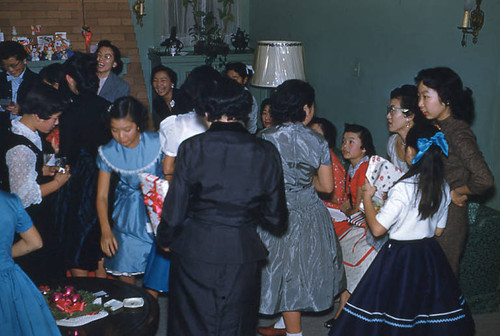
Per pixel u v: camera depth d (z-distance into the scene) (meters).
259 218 2.55
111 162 3.26
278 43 5.00
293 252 3.13
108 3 8.34
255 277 2.55
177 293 2.56
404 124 3.48
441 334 2.99
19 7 8.04
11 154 3.12
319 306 3.19
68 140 3.60
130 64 8.46
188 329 2.54
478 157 3.07
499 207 3.88
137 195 3.37
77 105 3.60
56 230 3.65
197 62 7.88
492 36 3.67
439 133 2.87
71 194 3.62
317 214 3.20
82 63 3.61
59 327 2.61
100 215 3.34
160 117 5.73
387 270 3.01
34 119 3.23
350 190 3.81
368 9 5.17
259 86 5.12
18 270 2.46
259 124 8.38
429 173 2.87
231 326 2.52
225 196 2.39
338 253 3.31
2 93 5.23
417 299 2.98
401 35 4.67
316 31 6.35
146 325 2.65
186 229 2.47
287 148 3.04
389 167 3.30
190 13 8.57
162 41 8.60
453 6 4.00
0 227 2.38
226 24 8.60
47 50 7.67
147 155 3.27
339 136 6.00
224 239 2.41
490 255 3.85
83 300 2.81
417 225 2.96
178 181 2.40
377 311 3.04
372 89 5.22
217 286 2.45
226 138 2.41
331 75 6.08
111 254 3.39
